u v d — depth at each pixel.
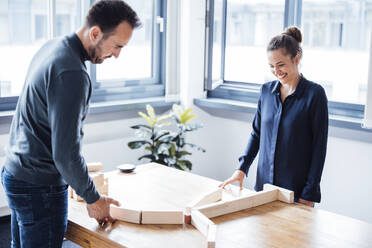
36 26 3.44
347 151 3.33
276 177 2.23
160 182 2.15
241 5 4.05
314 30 3.61
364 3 3.29
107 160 3.87
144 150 4.18
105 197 1.65
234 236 1.53
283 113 2.20
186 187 2.09
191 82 4.11
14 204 1.60
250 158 2.35
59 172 1.60
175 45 4.00
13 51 3.35
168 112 4.20
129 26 1.57
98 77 3.91
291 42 2.09
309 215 1.73
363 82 3.35
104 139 3.81
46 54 1.56
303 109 2.14
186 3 3.98
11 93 3.38
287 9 3.66
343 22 3.42
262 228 1.60
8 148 1.64
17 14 3.32
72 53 1.51
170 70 4.02
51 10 3.45
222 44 4.17
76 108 1.46
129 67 4.15
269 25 3.89
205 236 1.53
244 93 4.04
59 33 3.56
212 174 4.33
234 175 2.25
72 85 1.45
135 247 1.45
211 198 1.87
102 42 1.56
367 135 3.18
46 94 1.49
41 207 1.59
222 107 3.93
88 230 1.59
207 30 3.98
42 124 1.54
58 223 1.63
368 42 3.31
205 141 4.28
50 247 1.63
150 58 4.32
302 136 2.15
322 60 3.59
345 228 1.62
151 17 4.23
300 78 2.18
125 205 1.84
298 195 2.20
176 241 1.50
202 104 4.07
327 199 3.49
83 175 1.52
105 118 3.78
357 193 3.31
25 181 1.58
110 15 1.52
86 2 3.65
